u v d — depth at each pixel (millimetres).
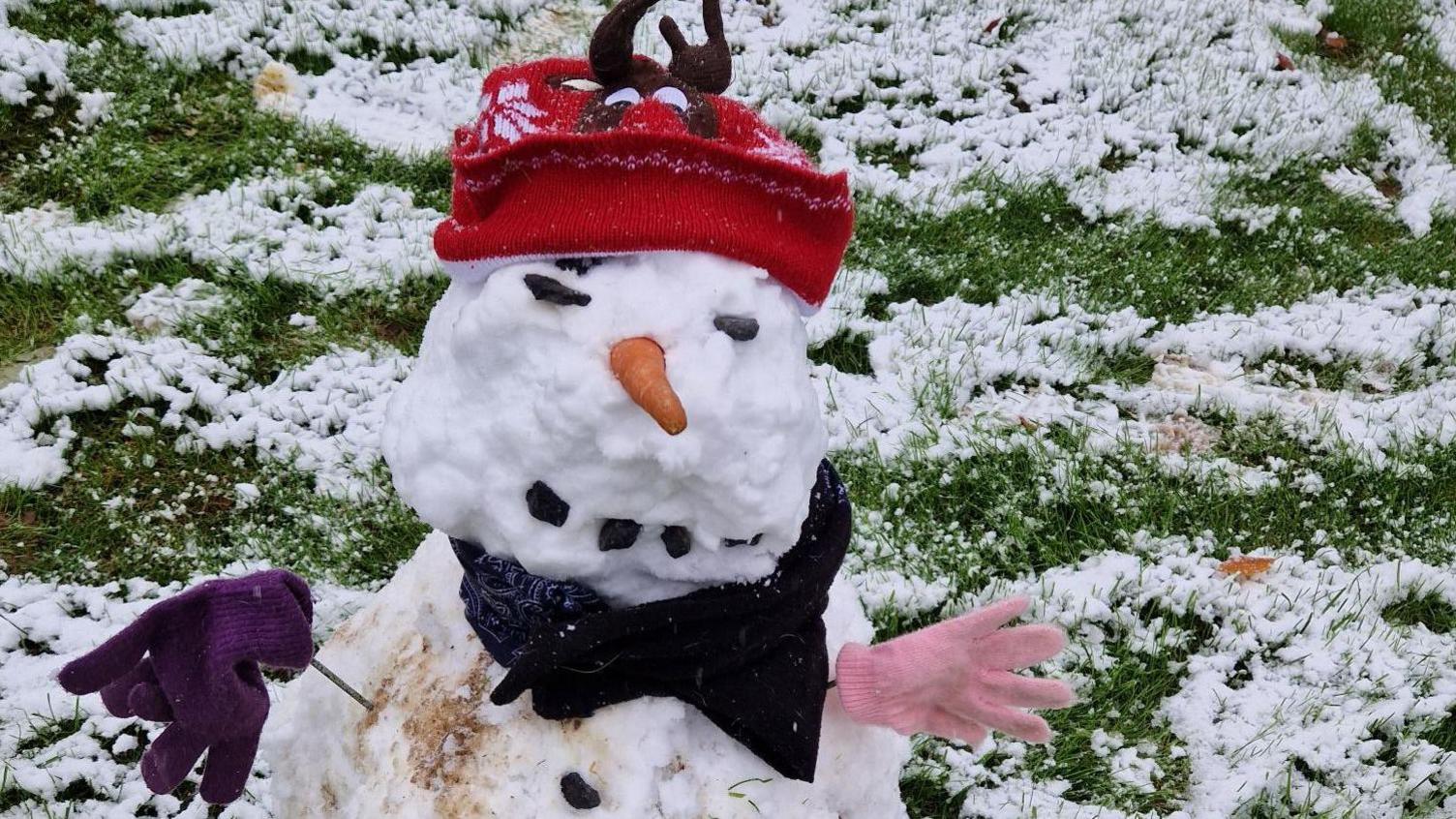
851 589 2408
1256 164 5363
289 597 1780
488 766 1905
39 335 3852
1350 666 3301
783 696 1836
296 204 4414
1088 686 3211
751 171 1623
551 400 1556
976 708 1941
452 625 2105
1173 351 4387
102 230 4176
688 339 1559
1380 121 5793
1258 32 6359
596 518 1657
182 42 5012
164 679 1741
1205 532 3633
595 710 1870
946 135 5281
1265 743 3111
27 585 3236
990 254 4637
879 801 2119
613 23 1733
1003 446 3820
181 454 3584
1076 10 6266
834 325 4168
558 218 1583
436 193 4609
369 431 3689
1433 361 4473
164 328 3900
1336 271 4828
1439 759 3090
